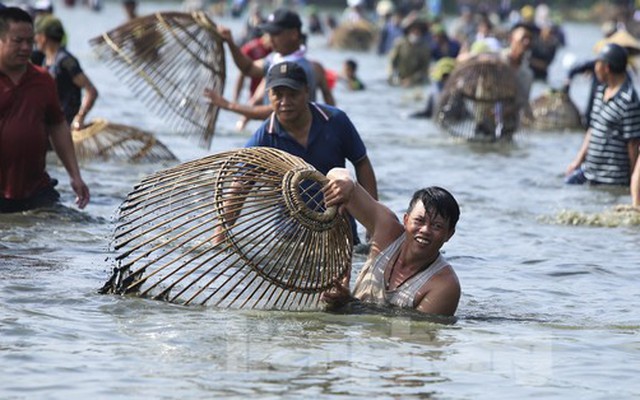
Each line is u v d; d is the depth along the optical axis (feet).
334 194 77.82
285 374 64.54
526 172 151.94
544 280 92.32
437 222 76.07
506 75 182.70
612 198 131.95
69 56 133.28
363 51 433.07
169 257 89.45
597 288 90.07
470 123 185.57
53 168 134.51
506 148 178.60
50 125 107.45
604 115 137.59
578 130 207.92
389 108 235.81
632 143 136.15
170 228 79.41
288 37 112.47
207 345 69.21
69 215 105.70
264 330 72.84
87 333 70.59
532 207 125.49
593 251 103.65
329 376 64.54
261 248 78.07
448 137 188.03
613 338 74.95
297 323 74.74
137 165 139.74
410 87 295.69
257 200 78.48
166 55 115.96
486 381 64.90
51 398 59.57
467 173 149.89
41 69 105.81
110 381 62.34
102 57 116.78
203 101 115.85
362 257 94.27
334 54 411.95
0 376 62.39
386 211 79.77
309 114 91.09
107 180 128.67
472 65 184.14
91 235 98.94
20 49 102.47
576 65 198.39
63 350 67.15
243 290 77.15
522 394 63.05
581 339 74.43
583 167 141.28
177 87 115.96
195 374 63.98
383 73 335.88
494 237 108.68
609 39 186.09
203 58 115.85
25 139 103.91
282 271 77.82
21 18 102.73
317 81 119.44
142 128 175.52
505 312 81.30
